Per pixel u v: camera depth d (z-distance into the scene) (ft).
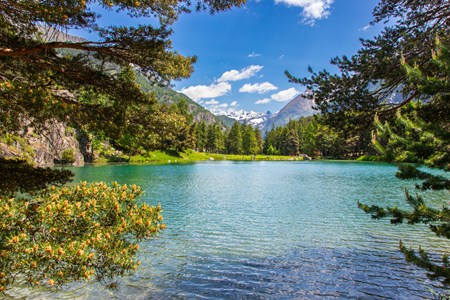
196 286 26.94
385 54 25.72
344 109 27.61
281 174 145.79
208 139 409.69
